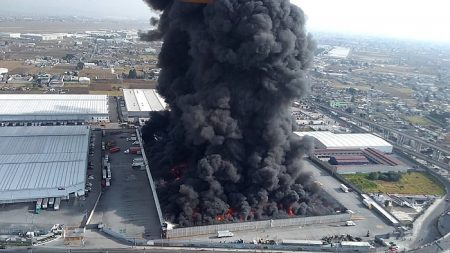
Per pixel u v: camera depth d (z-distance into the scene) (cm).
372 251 8012
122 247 7662
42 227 8006
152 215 8731
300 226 8775
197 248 7812
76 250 7456
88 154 11481
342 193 10581
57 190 8988
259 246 7900
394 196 10762
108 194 9512
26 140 11388
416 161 13762
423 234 8862
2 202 8669
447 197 11094
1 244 7419
